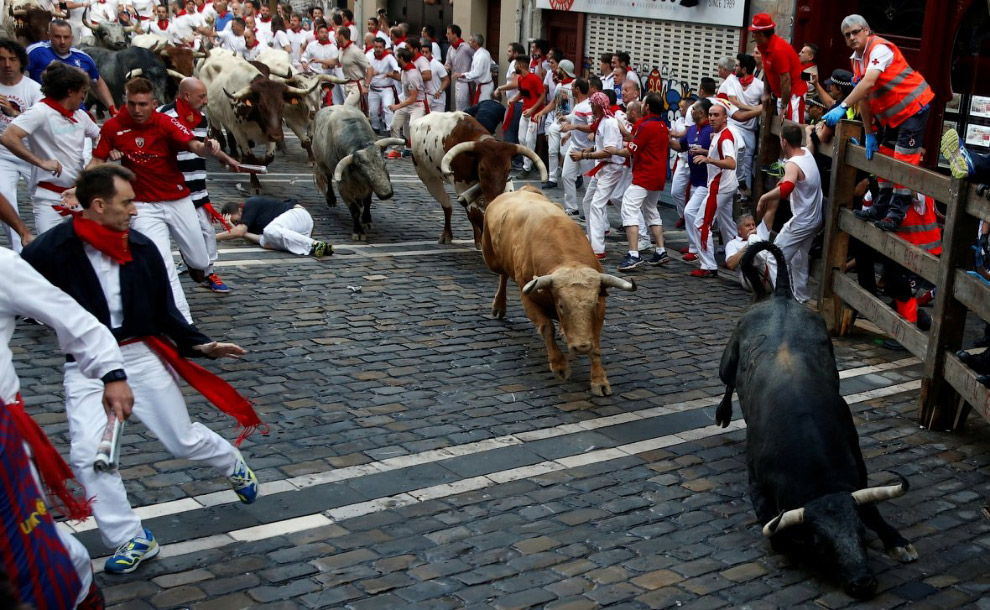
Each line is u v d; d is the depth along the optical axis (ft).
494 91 61.62
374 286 33.35
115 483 16.02
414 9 75.05
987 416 20.77
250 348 26.94
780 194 30.94
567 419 23.44
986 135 38.83
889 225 27.20
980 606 16.16
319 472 20.06
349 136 38.47
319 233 40.37
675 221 46.26
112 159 26.11
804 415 17.16
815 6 44.57
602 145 38.19
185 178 30.14
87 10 68.95
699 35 51.75
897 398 25.63
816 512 15.96
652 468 20.99
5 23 55.01
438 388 24.90
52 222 26.94
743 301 33.71
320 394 24.12
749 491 19.42
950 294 22.98
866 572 15.52
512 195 28.55
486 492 19.57
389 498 19.15
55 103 26.12
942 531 18.72
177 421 16.71
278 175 50.90
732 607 15.90
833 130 32.17
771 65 36.09
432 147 37.40
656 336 29.76
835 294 30.55
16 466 11.55
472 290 33.50
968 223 22.61
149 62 52.31
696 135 38.34
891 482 20.68
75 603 12.19
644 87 55.36
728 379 20.58
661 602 15.97
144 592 15.66
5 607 7.98
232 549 17.06
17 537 11.43
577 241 25.54
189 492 18.95
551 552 17.42
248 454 20.68
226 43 66.39
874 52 28.02
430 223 43.29
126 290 15.89
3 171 27.30
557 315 25.48
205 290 31.76
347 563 16.79
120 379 14.21
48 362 24.97
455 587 16.19
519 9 62.59
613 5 56.08
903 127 28.27
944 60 39.60
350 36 63.77
